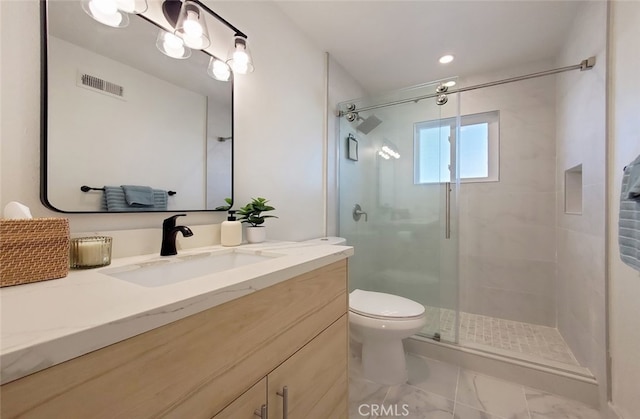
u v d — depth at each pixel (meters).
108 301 0.46
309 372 0.81
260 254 1.00
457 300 1.91
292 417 0.73
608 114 1.28
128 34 0.90
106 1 0.79
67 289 0.52
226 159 1.21
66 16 0.76
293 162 1.64
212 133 1.15
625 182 1.03
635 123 1.08
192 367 0.49
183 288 0.53
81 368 0.35
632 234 0.98
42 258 0.58
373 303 1.60
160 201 0.97
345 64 2.11
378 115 2.14
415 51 1.94
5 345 0.31
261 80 1.40
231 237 1.12
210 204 1.14
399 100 2.05
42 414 0.32
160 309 0.44
